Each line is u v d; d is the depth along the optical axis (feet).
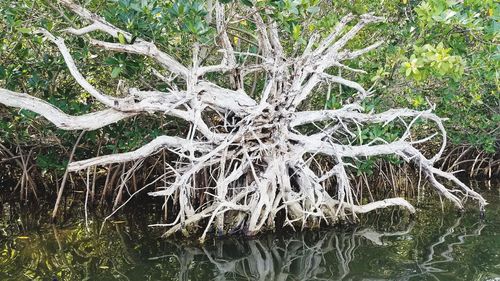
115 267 19.48
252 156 23.48
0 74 23.56
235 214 23.43
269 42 24.56
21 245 22.27
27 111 23.68
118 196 28.58
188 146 21.75
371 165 28.89
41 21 23.11
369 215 27.76
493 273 18.43
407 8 27.91
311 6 20.25
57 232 24.50
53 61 25.41
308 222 24.61
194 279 18.45
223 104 22.94
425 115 25.94
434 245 22.17
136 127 27.71
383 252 21.42
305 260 20.61
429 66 19.01
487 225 25.21
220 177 22.62
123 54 21.67
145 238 23.30
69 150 29.66
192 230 23.39
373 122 25.46
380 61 27.96
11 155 30.40
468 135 36.17
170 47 25.12
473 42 27.22
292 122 24.30
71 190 32.99
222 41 23.57
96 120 20.10
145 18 21.22
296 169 24.09
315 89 29.07
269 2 19.25
